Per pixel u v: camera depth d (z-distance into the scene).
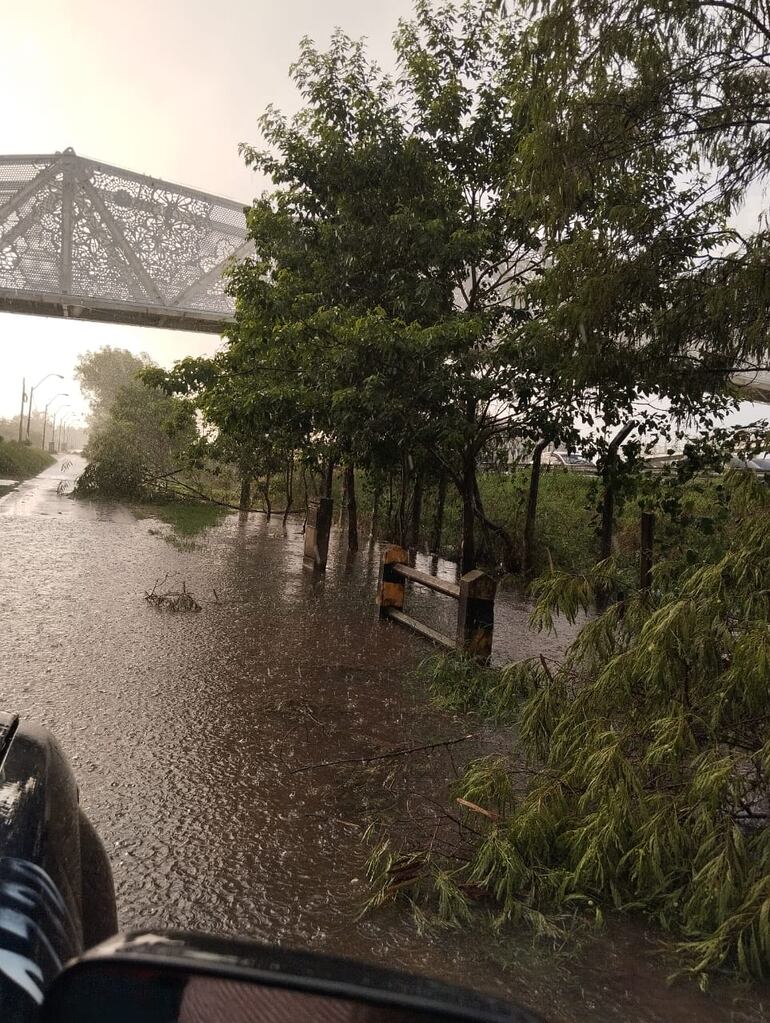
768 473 5.51
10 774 1.96
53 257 31.42
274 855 3.56
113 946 0.78
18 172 31.12
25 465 47.66
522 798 4.28
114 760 4.54
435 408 10.51
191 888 3.24
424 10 11.54
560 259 6.30
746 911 2.85
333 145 11.18
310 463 17.11
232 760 4.68
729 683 3.56
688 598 3.86
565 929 3.12
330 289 11.80
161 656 6.99
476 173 11.65
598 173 6.21
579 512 16.28
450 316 10.86
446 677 6.41
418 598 11.75
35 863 1.68
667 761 3.63
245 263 12.34
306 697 6.05
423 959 2.88
